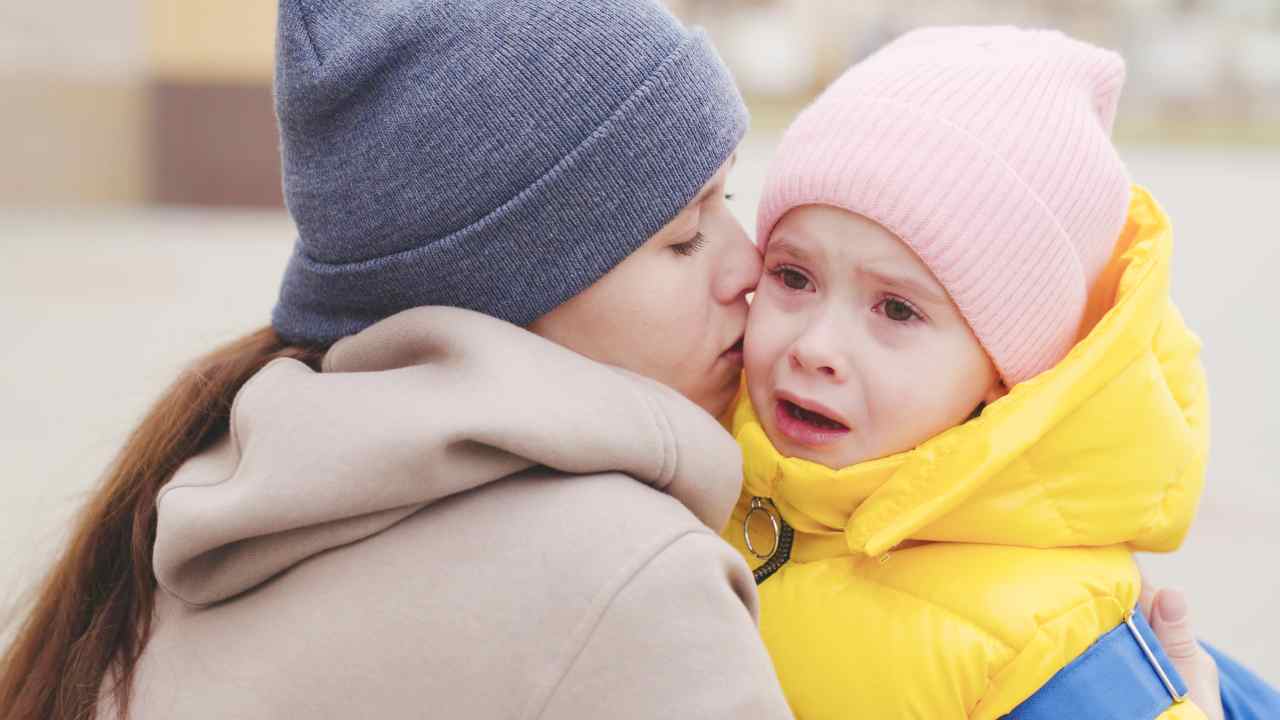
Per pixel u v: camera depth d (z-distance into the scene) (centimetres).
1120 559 129
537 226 115
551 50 113
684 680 93
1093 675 119
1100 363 122
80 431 362
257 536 104
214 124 855
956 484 120
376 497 99
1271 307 523
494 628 96
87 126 855
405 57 114
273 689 99
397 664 97
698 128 119
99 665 115
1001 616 119
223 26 848
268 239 734
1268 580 278
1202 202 789
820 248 124
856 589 127
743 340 131
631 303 119
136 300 557
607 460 101
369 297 121
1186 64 1052
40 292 572
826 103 129
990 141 122
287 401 105
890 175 120
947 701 118
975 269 120
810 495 126
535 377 103
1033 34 136
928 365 122
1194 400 138
